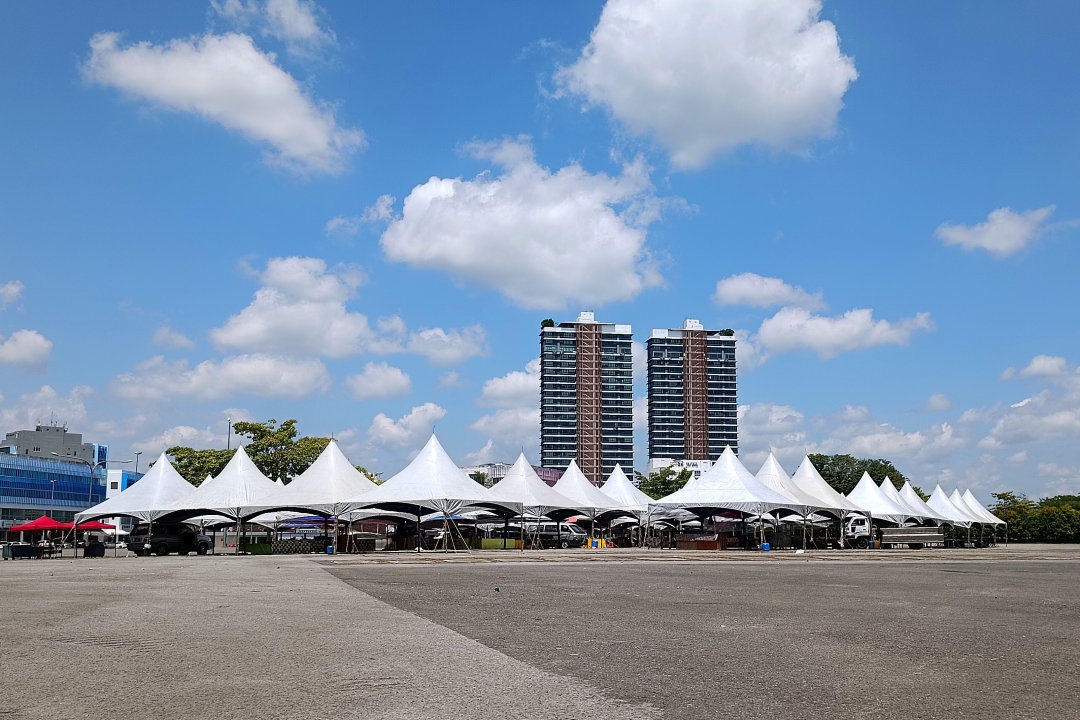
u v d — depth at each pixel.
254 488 51.69
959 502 85.69
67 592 18.73
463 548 58.88
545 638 11.24
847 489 120.44
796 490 63.69
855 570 30.56
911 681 8.20
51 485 122.38
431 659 9.40
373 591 19.48
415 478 50.69
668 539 64.88
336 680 8.12
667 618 13.80
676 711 6.88
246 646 10.28
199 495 51.00
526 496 58.50
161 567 32.03
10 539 98.44
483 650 10.10
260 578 24.42
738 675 8.49
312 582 22.62
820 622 13.27
